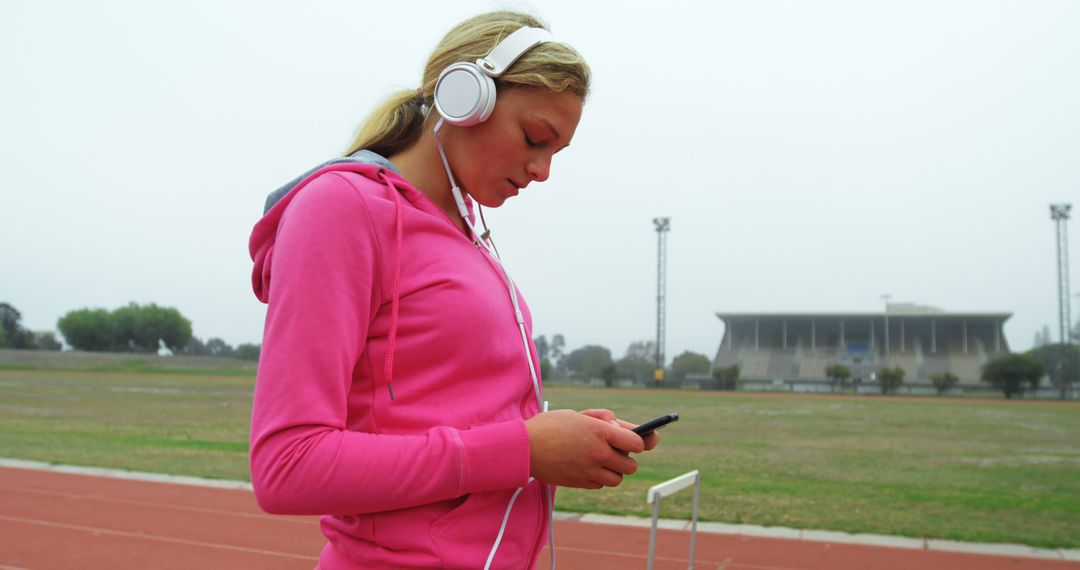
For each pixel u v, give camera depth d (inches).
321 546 222.5
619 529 248.1
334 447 33.8
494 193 42.6
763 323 2886.3
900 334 2790.4
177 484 312.5
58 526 241.1
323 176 38.7
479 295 39.0
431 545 36.8
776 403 1317.7
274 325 35.6
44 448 406.3
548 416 37.9
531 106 40.1
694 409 1053.2
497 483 35.6
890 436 639.8
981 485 354.3
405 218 38.4
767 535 240.7
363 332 37.0
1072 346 2167.8
